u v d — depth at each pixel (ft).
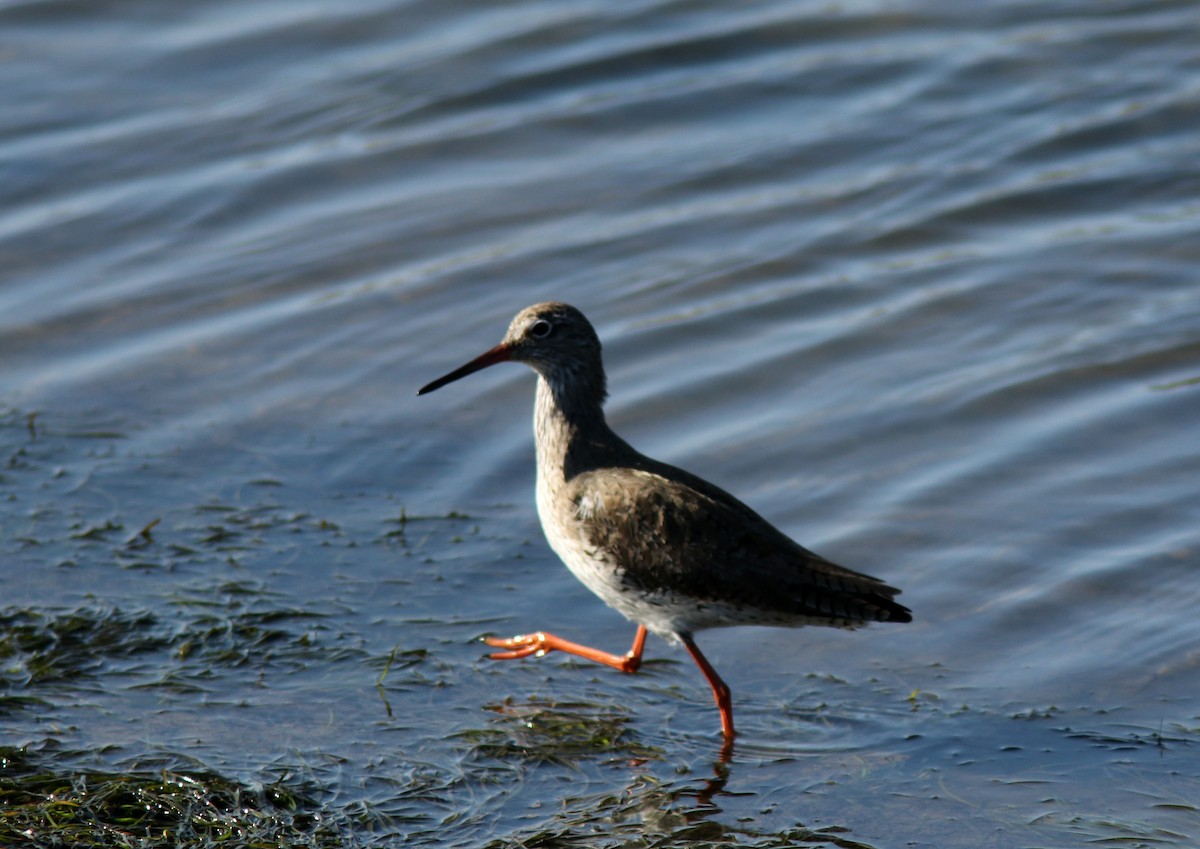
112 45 72.43
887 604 33.71
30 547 41.63
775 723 35.22
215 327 54.19
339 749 33.50
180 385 50.80
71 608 38.60
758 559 34.53
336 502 44.60
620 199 61.36
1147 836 30.27
